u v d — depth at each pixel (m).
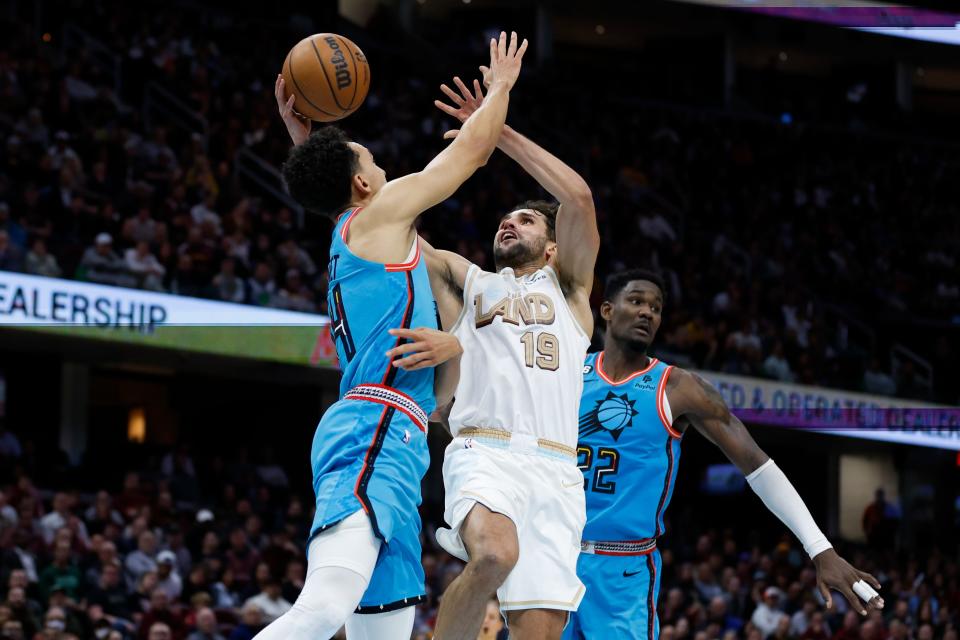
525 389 4.56
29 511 13.79
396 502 3.93
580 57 31.33
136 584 13.31
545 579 4.53
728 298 22.33
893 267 26.12
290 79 4.63
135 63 20.69
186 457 17.56
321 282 18.55
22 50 19.58
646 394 5.58
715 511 23.16
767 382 20.23
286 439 20.55
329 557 3.79
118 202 17.72
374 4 27.83
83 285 15.43
